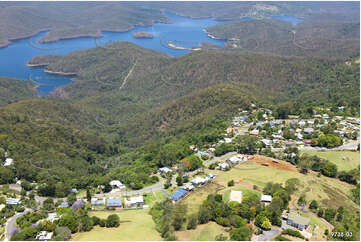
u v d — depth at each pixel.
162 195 153.50
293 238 108.38
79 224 119.31
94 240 109.56
